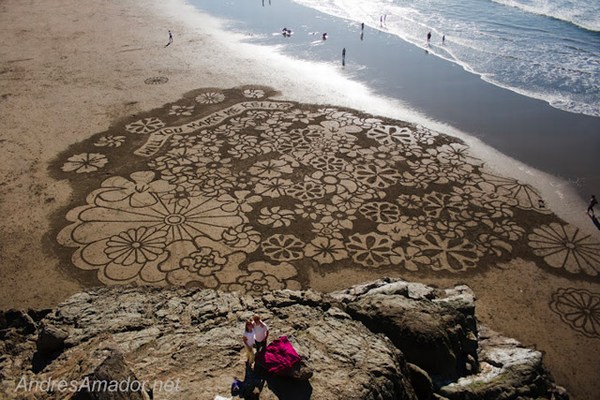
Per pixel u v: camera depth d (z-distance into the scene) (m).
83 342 12.48
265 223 21.61
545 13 55.81
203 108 32.25
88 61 40.50
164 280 18.55
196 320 14.14
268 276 18.86
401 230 21.39
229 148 27.38
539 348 16.33
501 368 14.09
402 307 14.49
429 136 29.19
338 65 40.91
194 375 10.69
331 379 10.58
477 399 12.66
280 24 52.78
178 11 57.66
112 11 56.69
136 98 33.69
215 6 60.50
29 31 48.19
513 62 41.22
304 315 13.88
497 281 18.94
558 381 15.30
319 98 34.31
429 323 13.90
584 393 14.95
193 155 26.64
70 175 24.80
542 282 18.92
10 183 24.08
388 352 12.11
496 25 51.62
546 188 24.50
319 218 22.00
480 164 26.42
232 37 48.12
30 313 15.49
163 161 26.08
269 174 25.03
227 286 18.36
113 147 27.39
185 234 20.88
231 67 40.03
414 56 43.03
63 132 28.95
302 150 27.27
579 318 17.45
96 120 30.45
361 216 22.17
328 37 48.38
